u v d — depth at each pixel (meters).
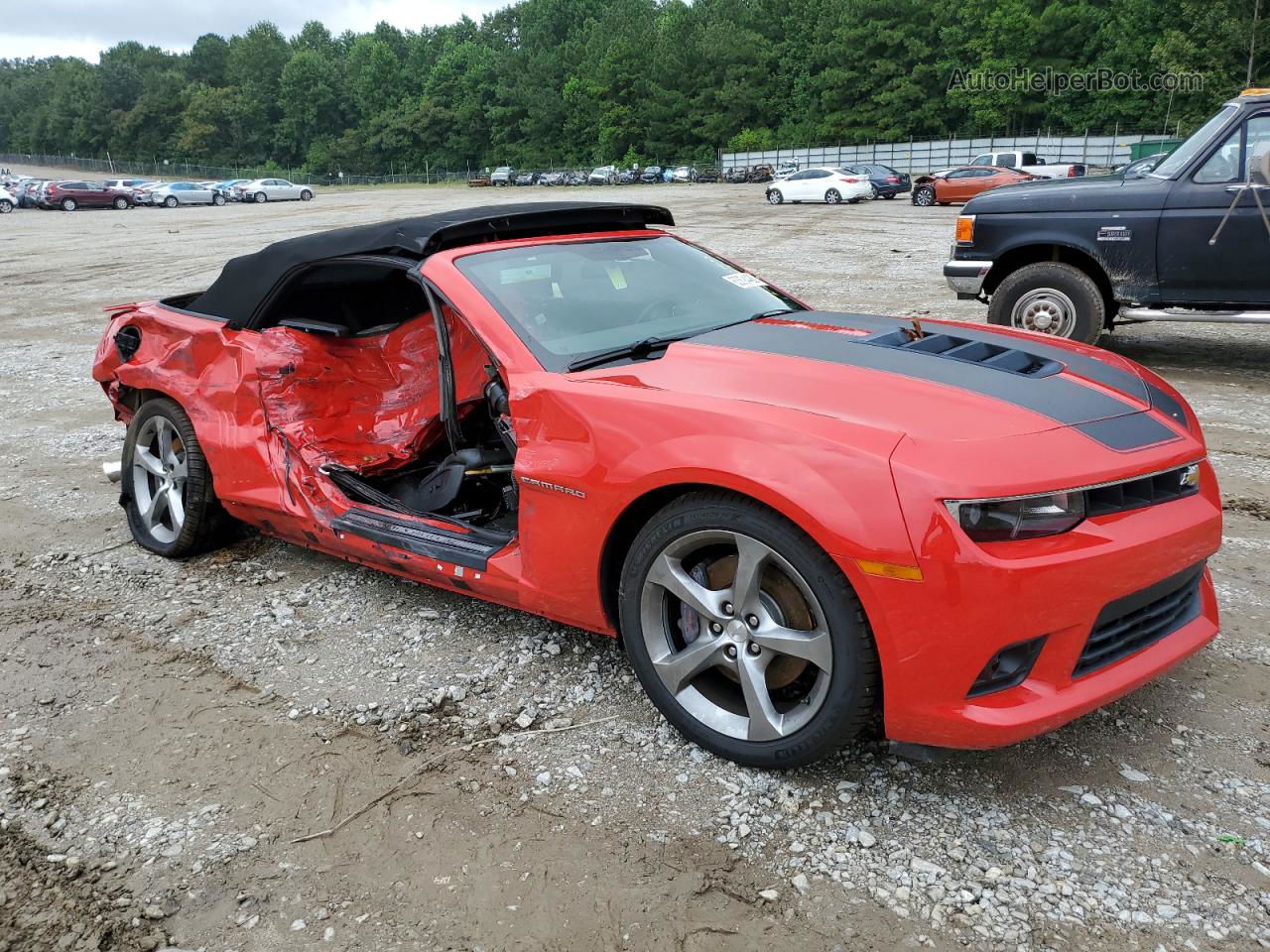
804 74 82.25
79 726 2.92
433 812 2.44
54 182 48.03
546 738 2.74
